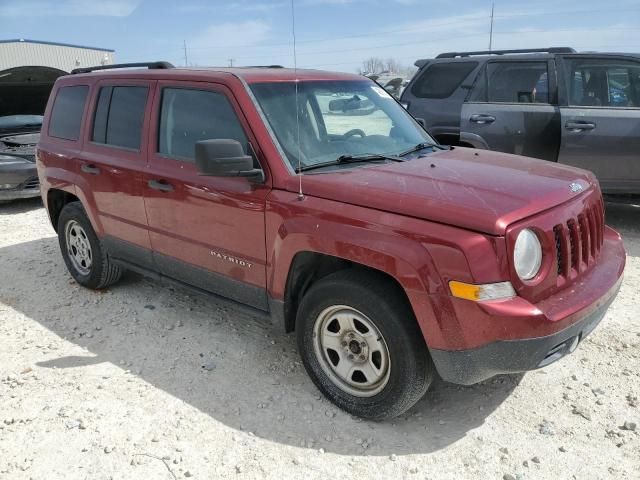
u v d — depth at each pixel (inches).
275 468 111.9
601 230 133.8
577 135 250.1
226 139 128.9
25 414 129.3
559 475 108.3
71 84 198.1
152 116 160.1
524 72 265.0
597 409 127.3
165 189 153.5
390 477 109.0
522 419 125.0
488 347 104.2
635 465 110.2
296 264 128.5
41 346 162.2
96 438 121.0
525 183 122.3
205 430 123.4
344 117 155.0
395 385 116.0
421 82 299.7
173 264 161.2
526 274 107.5
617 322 167.2
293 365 149.2
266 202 130.0
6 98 464.1
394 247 108.8
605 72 251.1
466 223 104.5
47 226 297.9
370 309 115.1
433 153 154.1
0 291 205.0
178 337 166.1
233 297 148.3
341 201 119.3
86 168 181.2
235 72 148.8
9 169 331.9
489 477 108.3
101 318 179.8
